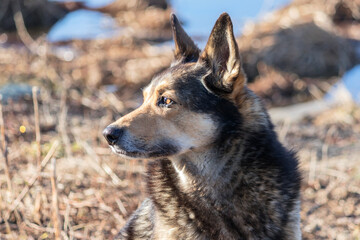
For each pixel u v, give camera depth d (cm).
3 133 709
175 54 592
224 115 512
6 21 1994
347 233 735
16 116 1080
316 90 1435
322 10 1877
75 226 697
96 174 837
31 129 1007
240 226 513
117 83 1442
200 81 518
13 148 914
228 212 513
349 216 781
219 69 515
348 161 954
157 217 525
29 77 1354
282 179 515
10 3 2016
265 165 513
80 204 736
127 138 507
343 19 1905
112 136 508
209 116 510
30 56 1531
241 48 1598
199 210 516
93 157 862
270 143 522
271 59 1560
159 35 1881
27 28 1994
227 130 512
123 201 768
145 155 512
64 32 1916
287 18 1750
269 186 511
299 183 532
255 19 1836
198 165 522
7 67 1430
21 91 1212
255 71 1559
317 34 1625
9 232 650
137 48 1688
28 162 873
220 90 514
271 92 1434
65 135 920
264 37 1633
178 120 512
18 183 792
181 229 512
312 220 768
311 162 936
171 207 522
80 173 838
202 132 510
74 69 1483
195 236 512
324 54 1577
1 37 1884
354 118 1180
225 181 515
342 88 1306
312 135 1103
